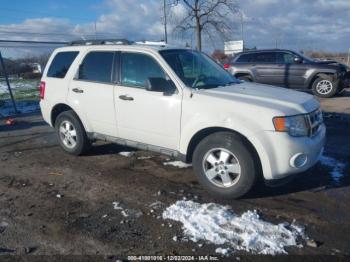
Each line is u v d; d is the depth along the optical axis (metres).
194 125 4.73
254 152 4.45
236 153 4.46
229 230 3.88
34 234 3.94
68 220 4.22
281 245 3.58
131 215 4.28
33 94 18.03
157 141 5.25
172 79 5.02
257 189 4.91
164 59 5.17
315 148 4.53
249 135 4.34
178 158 5.06
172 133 5.01
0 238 3.88
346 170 5.54
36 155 6.86
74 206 4.59
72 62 6.31
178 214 4.25
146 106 5.19
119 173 5.68
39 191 5.11
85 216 4.30
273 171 4.34
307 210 4.32
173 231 3.90
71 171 5.86
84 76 6.09
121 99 5.47
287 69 14.26
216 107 4.59
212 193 4.73
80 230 3.98
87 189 5.11
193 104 4.75
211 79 5.39
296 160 4.35
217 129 4.69
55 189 5.16
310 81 13.96
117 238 3.79
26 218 4.31
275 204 4.49
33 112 12.24
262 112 4.33
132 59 5.48
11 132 9.07
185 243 3.67
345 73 13.78
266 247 3.56
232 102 4.53
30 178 5.64
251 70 14.90
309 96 5.00
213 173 4.70
